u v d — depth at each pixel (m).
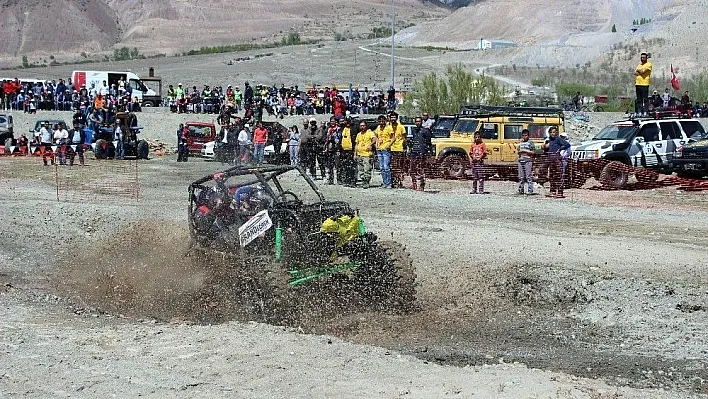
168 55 127.31
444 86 43.69
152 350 7.57
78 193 20.83
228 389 6.49
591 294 10.20
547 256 12.27
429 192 20.94
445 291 10.62
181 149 33.28
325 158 24.42
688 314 9.45
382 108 46.31
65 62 136.75
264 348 7.61
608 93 56.56
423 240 13.65
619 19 135.00
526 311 9.74
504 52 99.06
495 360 7.95
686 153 22.83
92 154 35.88
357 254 9.42
